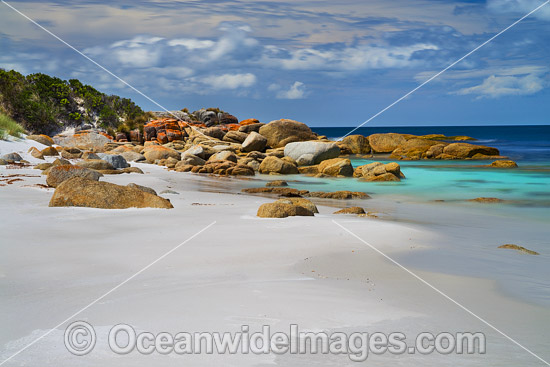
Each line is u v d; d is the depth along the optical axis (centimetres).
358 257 663
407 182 2153
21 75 4203
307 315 414
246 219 958
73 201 1036
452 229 1020
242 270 579
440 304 470
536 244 877
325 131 18412
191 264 602
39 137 2617
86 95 4388
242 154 3266
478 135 9675
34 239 719
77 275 541
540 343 374
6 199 1104
